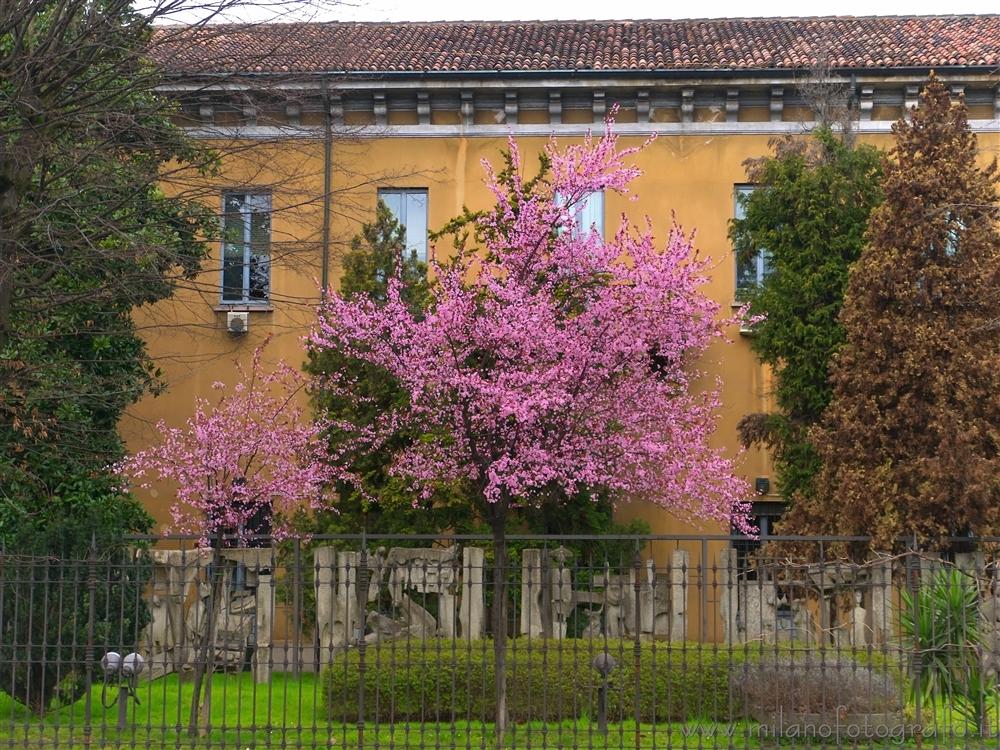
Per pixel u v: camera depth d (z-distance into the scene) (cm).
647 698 1323
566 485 1420
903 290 1705
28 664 1121
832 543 1659
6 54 1488
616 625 1692
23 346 1731
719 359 2161
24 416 1686
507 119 2352
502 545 1282
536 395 1295
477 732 1207
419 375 1359
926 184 1716
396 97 2327
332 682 1226
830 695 1209
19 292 1486
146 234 1481
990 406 1656
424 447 1525
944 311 1708
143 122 1530
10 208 1361
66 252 1546
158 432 2070
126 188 1459
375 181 1780
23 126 1359
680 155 2339
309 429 1622
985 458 1641
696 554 1959
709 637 1770
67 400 1694
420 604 1734
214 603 1223
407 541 1928
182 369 2288
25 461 1753
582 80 2302
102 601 1323
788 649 1205
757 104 2334
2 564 1142
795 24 2591
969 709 1186
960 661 1223
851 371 1736
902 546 1597
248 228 1706
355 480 1842
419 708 1321
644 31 2572
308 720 1301
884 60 2277
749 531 1647
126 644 1301
